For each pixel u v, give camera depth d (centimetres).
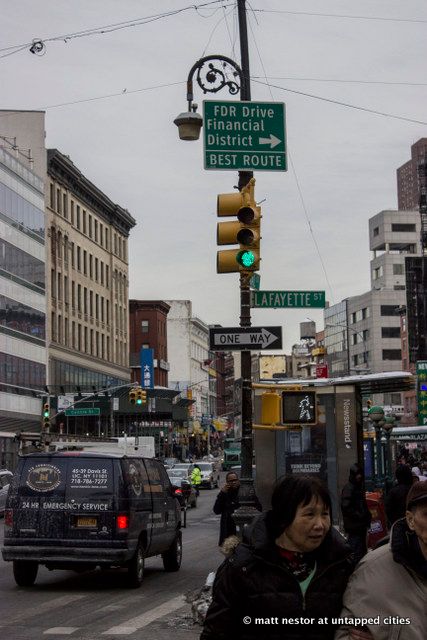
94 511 1677
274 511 443
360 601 428
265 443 2250
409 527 431
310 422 1498
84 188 9406
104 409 9306
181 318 16550
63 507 1683
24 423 7412
